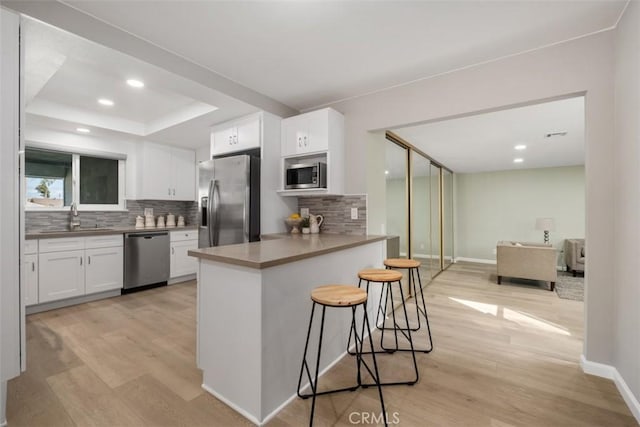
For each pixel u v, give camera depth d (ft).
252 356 5.11
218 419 5.12
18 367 4.75
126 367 6.72
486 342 8.29
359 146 9.64
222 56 7.34
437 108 8.23
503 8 5.56
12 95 4.74
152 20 5.95
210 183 10.30
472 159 18.02
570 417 5.14
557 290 14.26
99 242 11.80
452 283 15.80
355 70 8.02
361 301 4.88
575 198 20.61
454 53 7.15
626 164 5.49
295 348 5.81
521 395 5.76
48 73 7.04
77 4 5.45
